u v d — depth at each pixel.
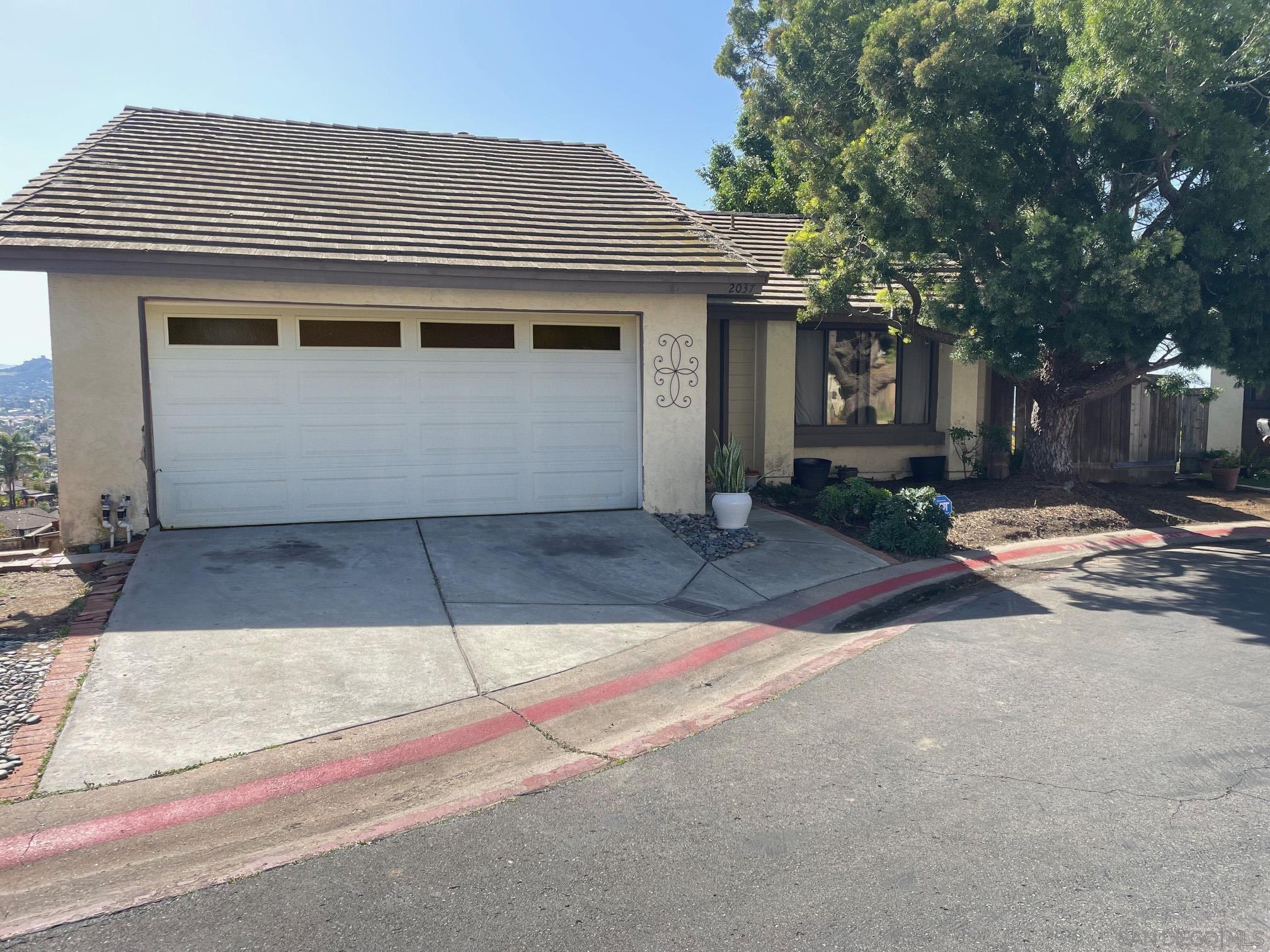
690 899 3.43
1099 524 11.37
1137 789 4.34
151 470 9.02
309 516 9.70
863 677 5.99
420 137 13.91
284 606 6.97
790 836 3.90
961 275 10.98
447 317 9.95
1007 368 10.40
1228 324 10.13
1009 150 10.35
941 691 5.73
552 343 10.34
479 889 3.51
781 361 13.59
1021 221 10.42
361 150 12.62
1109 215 9.59
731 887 3.51
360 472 9.81
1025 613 7.64
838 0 10.80
